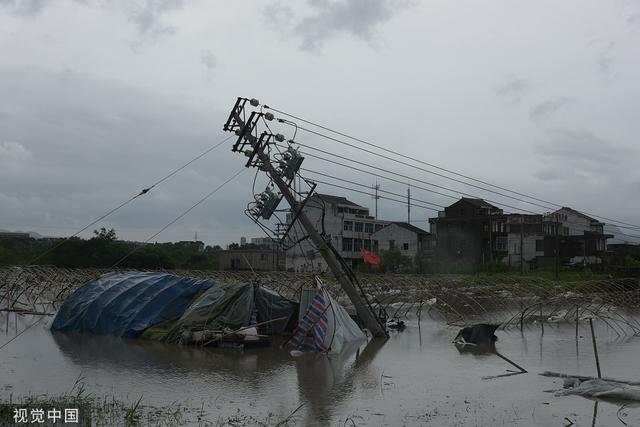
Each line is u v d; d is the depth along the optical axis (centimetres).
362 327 2417
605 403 1201
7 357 1686
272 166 2275
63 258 5016
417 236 6612
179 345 1983
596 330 2562
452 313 3095
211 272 3541
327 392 1300
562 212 6756
